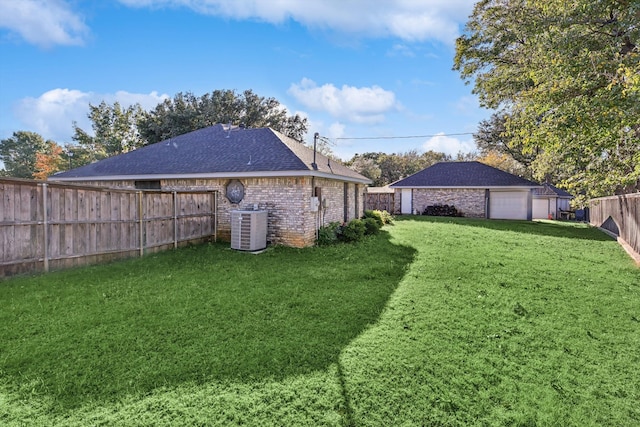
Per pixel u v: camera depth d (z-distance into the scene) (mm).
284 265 7977
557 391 3154
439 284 6539
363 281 6664
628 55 7258
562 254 9828
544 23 9188
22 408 2738
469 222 19188
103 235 7762
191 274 6945
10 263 6203
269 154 11727
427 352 3816
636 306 5441
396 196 26453
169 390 3008
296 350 3771
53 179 13766
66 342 3803
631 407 2949
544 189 28312
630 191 14953
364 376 3309
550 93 7984
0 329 4090
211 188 11609
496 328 4523
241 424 2633
